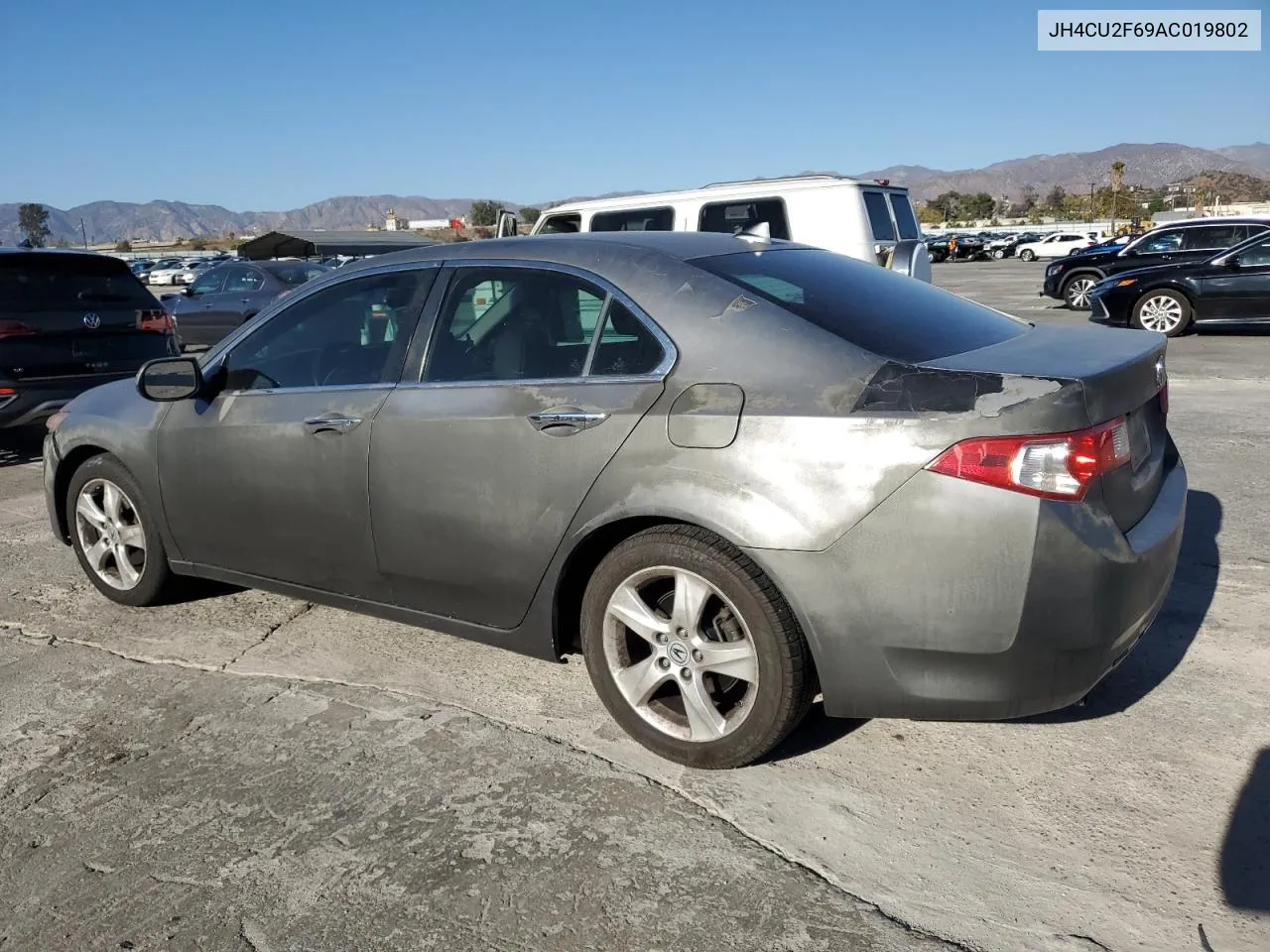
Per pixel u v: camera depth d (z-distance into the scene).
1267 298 13.10
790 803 2.90
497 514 3.30
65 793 3.10
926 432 2.63
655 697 3.21
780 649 2.84
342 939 2.41
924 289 3.71
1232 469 6.34
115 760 3.29
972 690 2.69
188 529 4.27
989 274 36.03
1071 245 50.09
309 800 3.00
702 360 3.00
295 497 3.84
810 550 2.73
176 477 4.23
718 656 2.96
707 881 2.57
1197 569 4.59
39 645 4.28
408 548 3.56
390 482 3.54
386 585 3.70
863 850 2.67
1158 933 2.33
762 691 2.89
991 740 3.20
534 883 2.59
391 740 3.34
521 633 3.40
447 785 3.05
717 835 2.76
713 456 2.88
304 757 3.25
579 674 3.79
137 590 4.58
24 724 3.56
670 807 2.90
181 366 4.05
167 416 4.28
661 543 2.99
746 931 2.38
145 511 4.43
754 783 3.00
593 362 3.21
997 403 2.61
